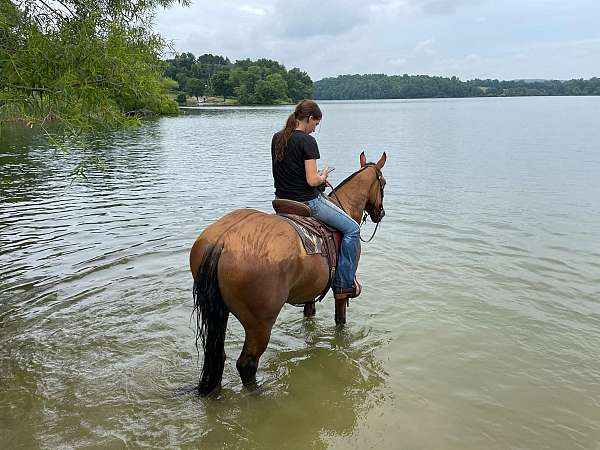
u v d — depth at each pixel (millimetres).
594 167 17266
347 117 65750
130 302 6520
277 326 6137
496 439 4121
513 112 68812
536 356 5340
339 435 4180
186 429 4203
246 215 4402
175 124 51500
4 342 5488
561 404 4566
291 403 4598
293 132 4727
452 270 7660
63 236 9344
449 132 35469
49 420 4246
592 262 7941
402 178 15719
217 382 4477
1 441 3965
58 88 6125
